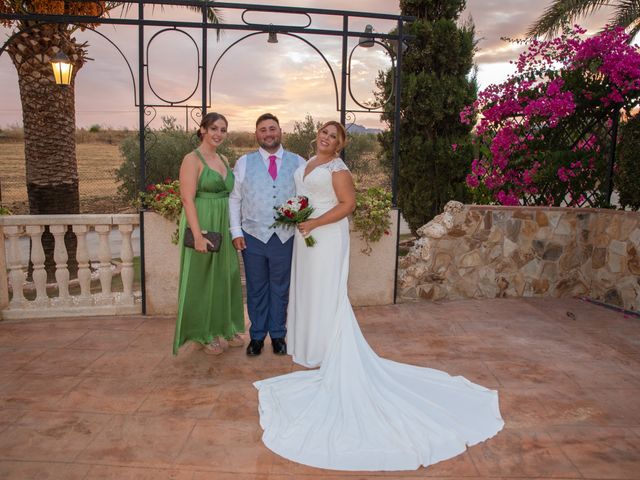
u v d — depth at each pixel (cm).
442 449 257
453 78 870
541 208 536
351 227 498
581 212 541
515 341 421
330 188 336
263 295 383
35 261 473
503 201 603
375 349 403
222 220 369
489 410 297
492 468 243
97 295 491
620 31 524
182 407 303
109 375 348
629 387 336
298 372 342
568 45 544
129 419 287
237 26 460
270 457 251
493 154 584
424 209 920
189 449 257
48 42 722
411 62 881
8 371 352
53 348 397
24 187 1530
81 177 1662
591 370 363
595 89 532
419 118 879
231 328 393
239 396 318
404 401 293
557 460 250
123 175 1517
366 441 260
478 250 537
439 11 880
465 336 433
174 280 480
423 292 536
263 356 388
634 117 510
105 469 238
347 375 309
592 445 264
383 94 905
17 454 249
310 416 284
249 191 364
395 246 515
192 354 390
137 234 1273
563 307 514
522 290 550
